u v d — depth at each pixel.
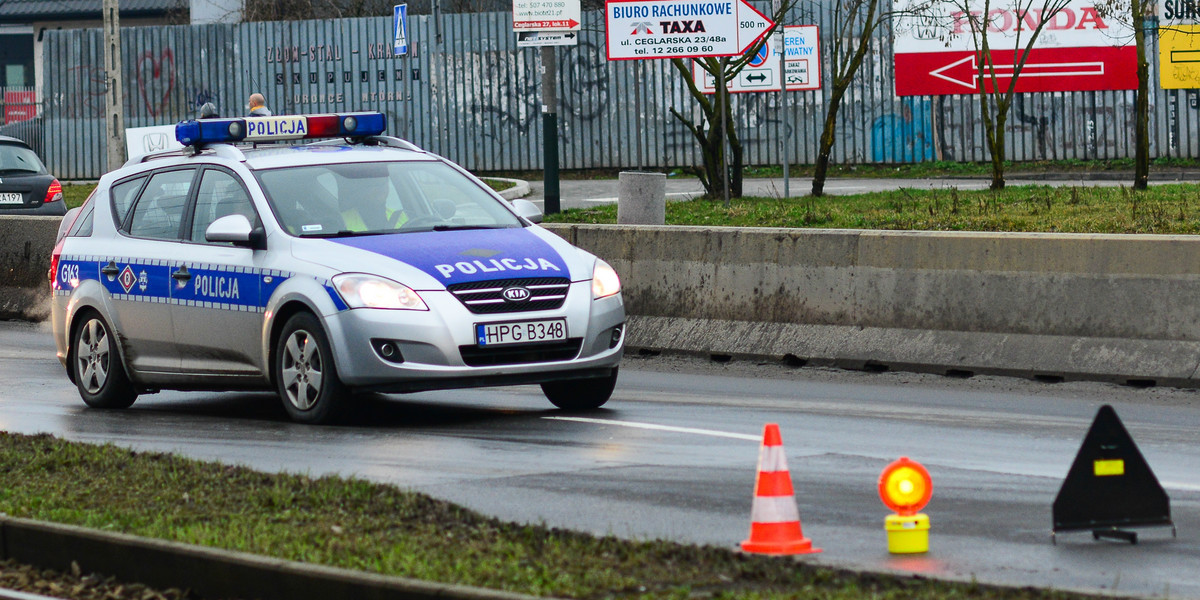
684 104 124.12
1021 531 25.39
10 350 56.94
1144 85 73.12
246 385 39.31
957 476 30.03
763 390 42.94
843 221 63.34
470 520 24.67
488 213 40.81
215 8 177.75
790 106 120.50
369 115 44.28
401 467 31.39
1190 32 112.62
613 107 125.69
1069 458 31.78
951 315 45.47
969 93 117.31
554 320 36.72
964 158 117.88
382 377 35.84
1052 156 116.50
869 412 38.38
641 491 28.78
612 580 20.62
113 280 42.31
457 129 131.00
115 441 35.69
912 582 20.44
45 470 29.53
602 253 52.97
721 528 25.66
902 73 118.19
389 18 133.00
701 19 71.81
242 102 138.12
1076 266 43.56
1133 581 22.14
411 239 38.06
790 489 23.56
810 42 82.06
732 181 81.69
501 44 129.62
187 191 41.72
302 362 37.50
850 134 119.75
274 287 37.81
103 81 141.50
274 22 136.50
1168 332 42.03
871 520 26.25
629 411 39.09
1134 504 24.67
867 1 115.94
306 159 40.88
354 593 20.69
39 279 67.69
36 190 86.38
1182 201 64.69
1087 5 114.50
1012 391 41.81
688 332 50.66
